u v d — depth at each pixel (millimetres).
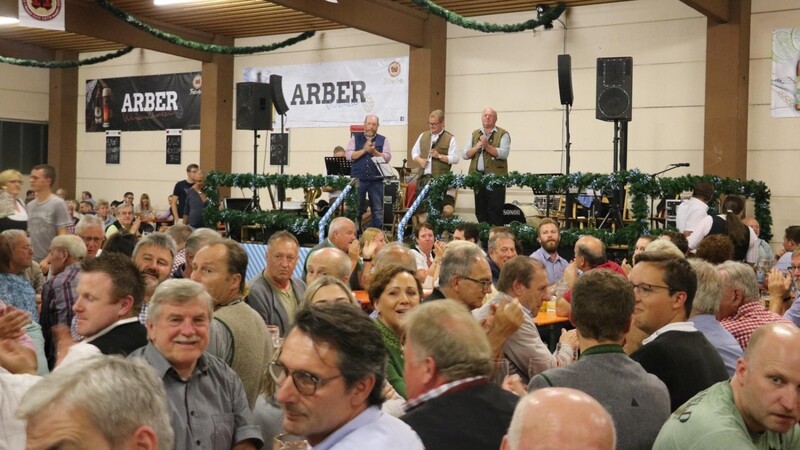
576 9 11734
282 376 1887
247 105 12016
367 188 10203
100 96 16906
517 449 1489
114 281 3088
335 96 13898
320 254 4375
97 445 1410
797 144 10422
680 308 3203
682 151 11062
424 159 10477
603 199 10125
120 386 1451
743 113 10539
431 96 12531
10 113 17219
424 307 2371
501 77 12328
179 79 15742
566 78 10000
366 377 1872
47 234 7375
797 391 2168
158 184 16156
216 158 14859
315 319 1868
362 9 11547
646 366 3029
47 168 7406
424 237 7594
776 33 10484
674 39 11094
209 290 3412
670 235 6438
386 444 1846
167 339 2627
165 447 1503
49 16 11547
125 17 12297
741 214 8203
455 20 10578
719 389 2346
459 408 2227
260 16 13422
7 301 4609
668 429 2311
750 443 2164
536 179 9039
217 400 2729
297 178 10352
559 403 1491
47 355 4781
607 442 1463
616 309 2730
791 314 5074
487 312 3695
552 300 5973
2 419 2309
